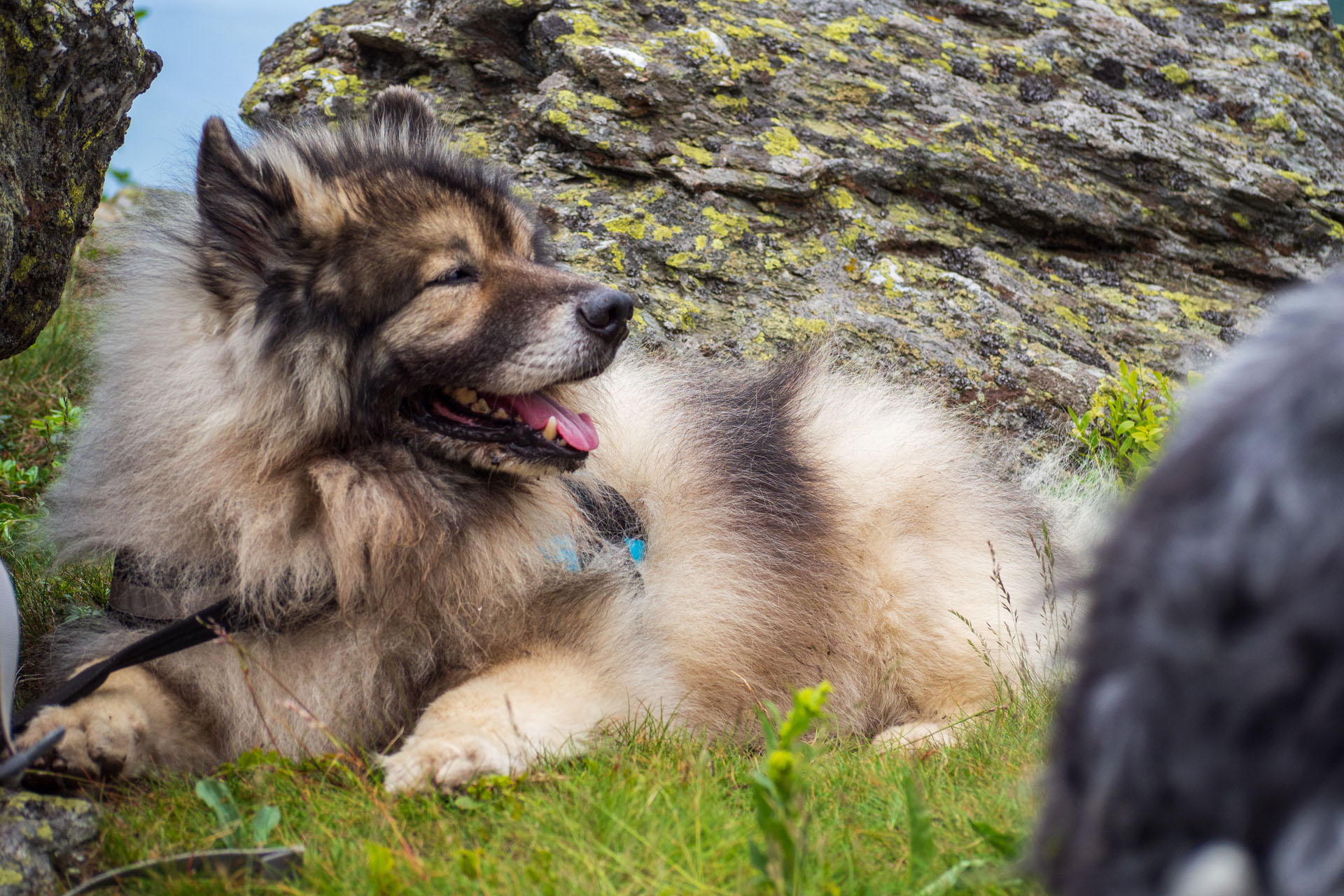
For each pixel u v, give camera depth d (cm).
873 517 445
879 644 438
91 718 279
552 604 348
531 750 297
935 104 690
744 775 296
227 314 323
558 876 222
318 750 319
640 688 349
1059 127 695
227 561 322
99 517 337
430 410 341
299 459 322
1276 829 120
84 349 501
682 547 402
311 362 320
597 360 340
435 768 280
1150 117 720
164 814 270
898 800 266
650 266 608
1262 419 125
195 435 321
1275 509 120
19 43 331
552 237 518
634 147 633
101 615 353
